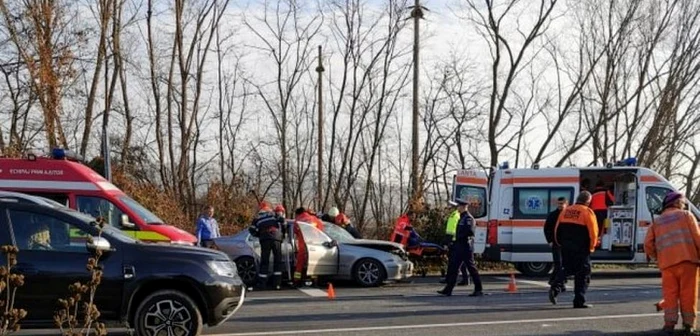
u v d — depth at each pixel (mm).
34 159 13523
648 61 30953
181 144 31062
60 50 25625
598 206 18375
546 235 13453
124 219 13352
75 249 8461
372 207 36000
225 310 8922
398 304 12859
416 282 17734
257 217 16297
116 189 14047
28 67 24906
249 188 32250
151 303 8625
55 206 8766
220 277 8898
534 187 18781
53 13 25375
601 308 12094
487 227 19094
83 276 8320
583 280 12109
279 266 15859
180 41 31156
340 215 19766
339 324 10586
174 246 9023
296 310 12141
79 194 13453
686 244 9367
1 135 25891
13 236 8352
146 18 30609
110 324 8531
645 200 18422
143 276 8594
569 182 18625
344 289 15906
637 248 18344
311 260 16094
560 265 12609
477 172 19516
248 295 14727
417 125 28609
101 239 8336
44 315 8250
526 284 16750
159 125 30906
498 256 18812
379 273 16391
